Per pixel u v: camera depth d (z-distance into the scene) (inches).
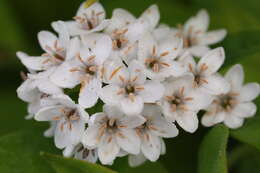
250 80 6.9
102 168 5.5
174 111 5.9
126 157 6.1
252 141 6.0
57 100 5.8
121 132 5.9
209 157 5.8
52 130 6.0
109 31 6.2
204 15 6.9
